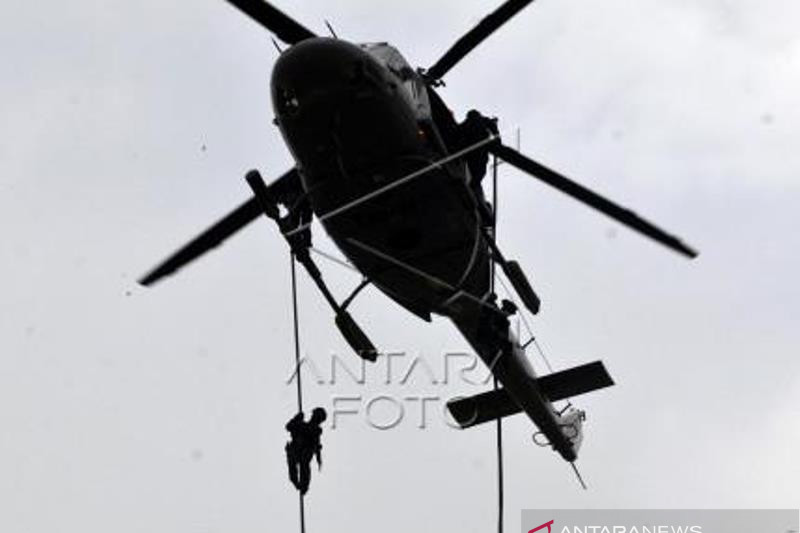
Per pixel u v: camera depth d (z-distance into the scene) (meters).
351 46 49.28
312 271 53.22
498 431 58.31
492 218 55.22
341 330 54.69
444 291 55.47
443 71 54.28
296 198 54.12
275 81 49.09
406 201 51.44
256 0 50.16
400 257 53.28
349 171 50.28
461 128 53.47
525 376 66.12
